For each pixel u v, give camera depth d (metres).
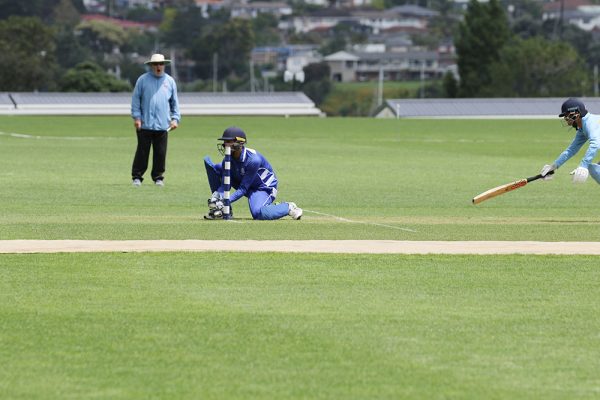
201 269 40.09
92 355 29.72
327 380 27.75
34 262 41.06
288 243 45.53
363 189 76.44
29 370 28.50
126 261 41.41
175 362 29.16
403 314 33.91
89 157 105.44
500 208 64.88
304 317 33.47
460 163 103.00
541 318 33.66
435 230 51.12
